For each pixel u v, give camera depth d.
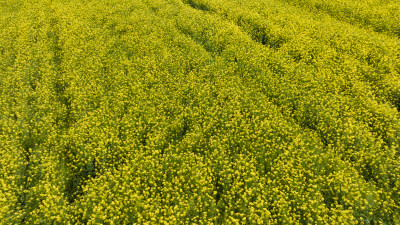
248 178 5.63
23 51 11.23
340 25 13.95
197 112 7.88
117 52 11.69
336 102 8.19
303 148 6.36
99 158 6.52
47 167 5.92
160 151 6.70
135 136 7.22
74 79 9.48
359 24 15.02
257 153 6.35
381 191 5.08
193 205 5.15
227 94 8.80
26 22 14.84
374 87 8.93
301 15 16.28
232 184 5.88
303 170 5.95
